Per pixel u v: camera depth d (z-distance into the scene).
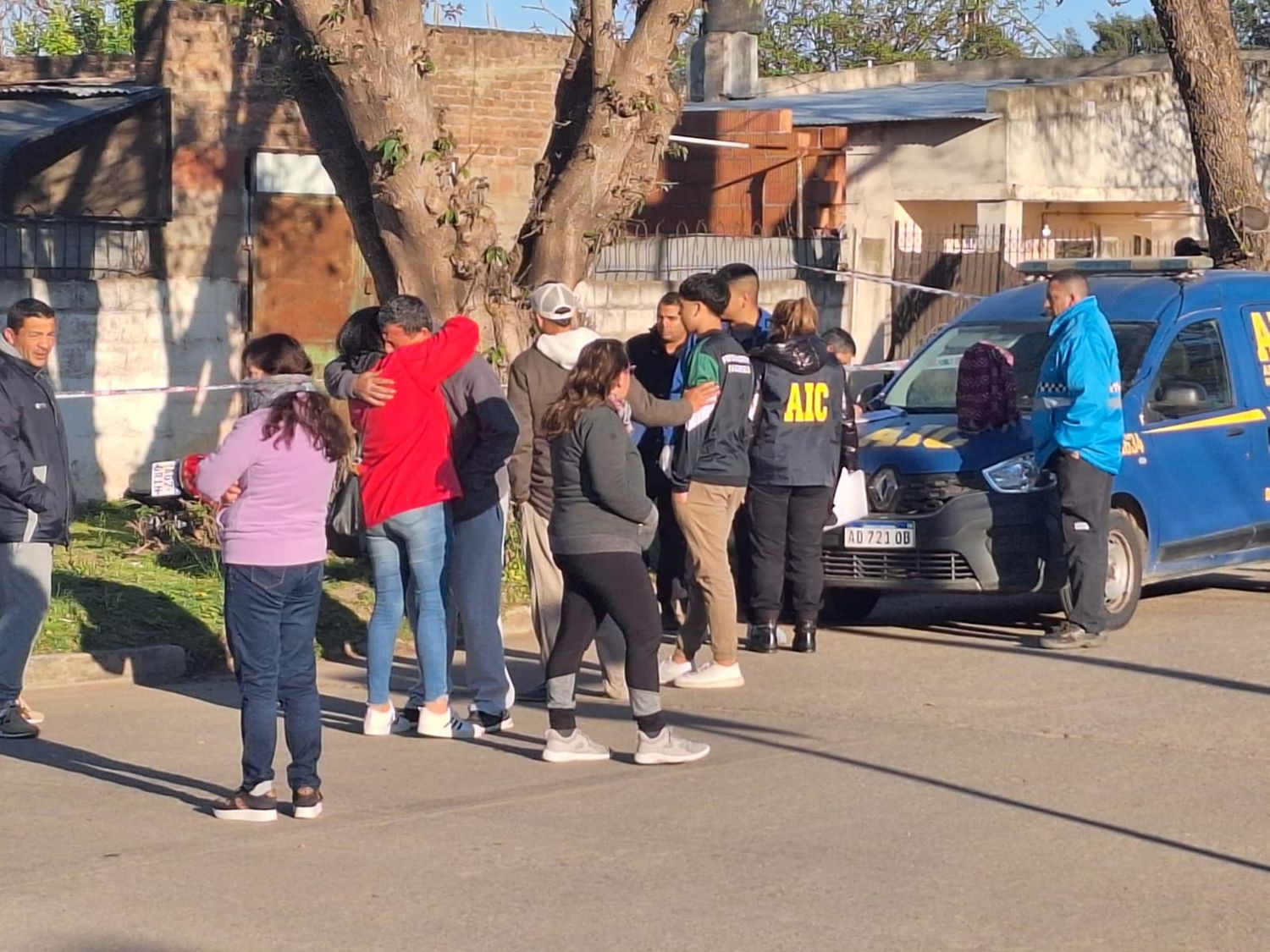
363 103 10.52
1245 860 6.39
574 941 5.55
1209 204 16.22
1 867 6.32
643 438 10.02
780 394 10.05
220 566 10.98
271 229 14.98
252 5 10.88
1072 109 21.31
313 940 5.57
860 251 19.58
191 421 14.57
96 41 26.14
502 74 16.47
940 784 7.42
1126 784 7.41
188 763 7.90
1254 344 11.88
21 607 8.27
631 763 7.85
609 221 11.55
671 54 11.38
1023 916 5.76
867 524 10.68
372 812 7.06
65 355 13.78
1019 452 10.61
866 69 29.58
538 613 8.92
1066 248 20.94
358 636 10.52
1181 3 15.91
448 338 8.05
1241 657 10.06
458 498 8.19
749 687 9.42
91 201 14.31
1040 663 9.98
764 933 5.60
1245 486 11.61
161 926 5.71
